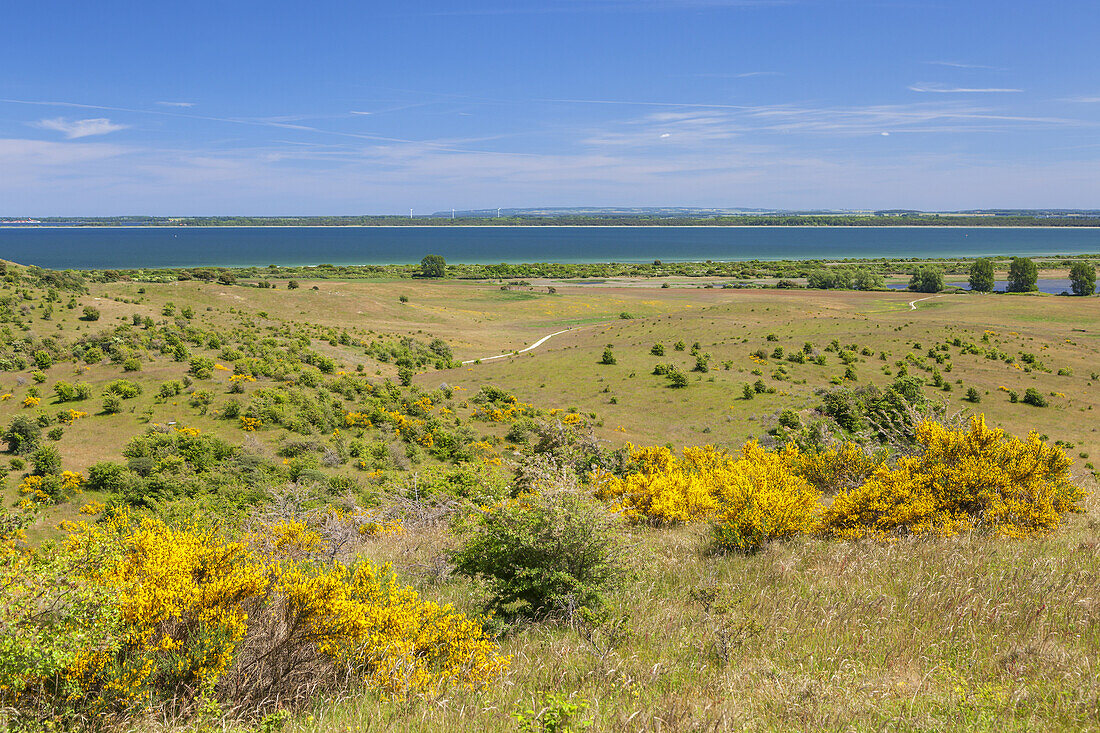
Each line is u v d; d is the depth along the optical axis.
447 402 58.09
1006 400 59.53
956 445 10.44
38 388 54.44
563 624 6.71
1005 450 10.31
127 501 30.17
